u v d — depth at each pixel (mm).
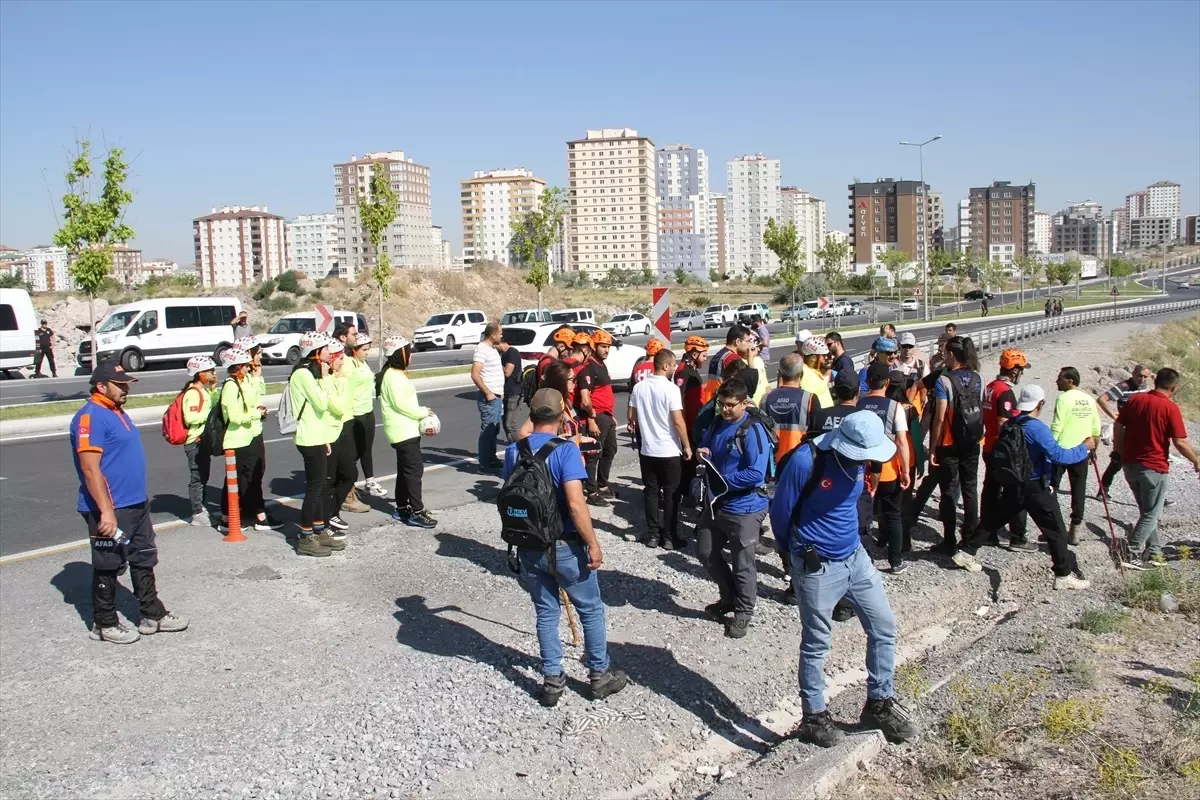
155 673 5777
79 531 9453
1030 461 7992
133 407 18938
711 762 5059
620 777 4797
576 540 5266
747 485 6328
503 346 12320
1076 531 9281
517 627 6602
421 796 4445
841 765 4875
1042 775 5023
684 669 5969
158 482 11961
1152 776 4977
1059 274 122562
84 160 23422
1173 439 8773
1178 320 55062
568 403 8773
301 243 187500
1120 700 6004
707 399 9062
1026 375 25375
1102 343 36344
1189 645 7098
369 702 5371
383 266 32812
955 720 5410
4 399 22828
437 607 6969
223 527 9242
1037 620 7473
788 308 72562
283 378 28328
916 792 4852
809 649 5113
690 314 63750
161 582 7500
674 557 8273
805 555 5020
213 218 163250
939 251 104688
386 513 9797
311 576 7660
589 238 166125
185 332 34062
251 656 6043
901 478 7816
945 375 8312
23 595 7289
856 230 185375
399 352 8977
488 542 8656
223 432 9062
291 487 11453
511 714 5254
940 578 7965
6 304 29672
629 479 11562
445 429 17031
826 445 5004
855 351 33812
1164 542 9969
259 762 4707
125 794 4422
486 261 77125
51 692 5508
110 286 59156
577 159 164500
